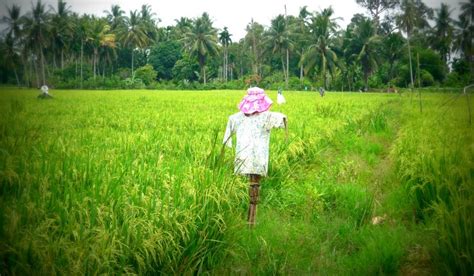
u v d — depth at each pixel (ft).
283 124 18.62
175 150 24.98
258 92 18.89
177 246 12.52
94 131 32.04
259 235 15.83
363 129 43.37
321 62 201.77
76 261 10.68
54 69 192.95
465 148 20.02
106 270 11.08
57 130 29.63
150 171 16.58
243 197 17.93
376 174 26.13
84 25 188.75
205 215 13.94
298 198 20.08
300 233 16.55
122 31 230.48
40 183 13.91
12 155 16.55
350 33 203.62
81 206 12.44
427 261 14.08
